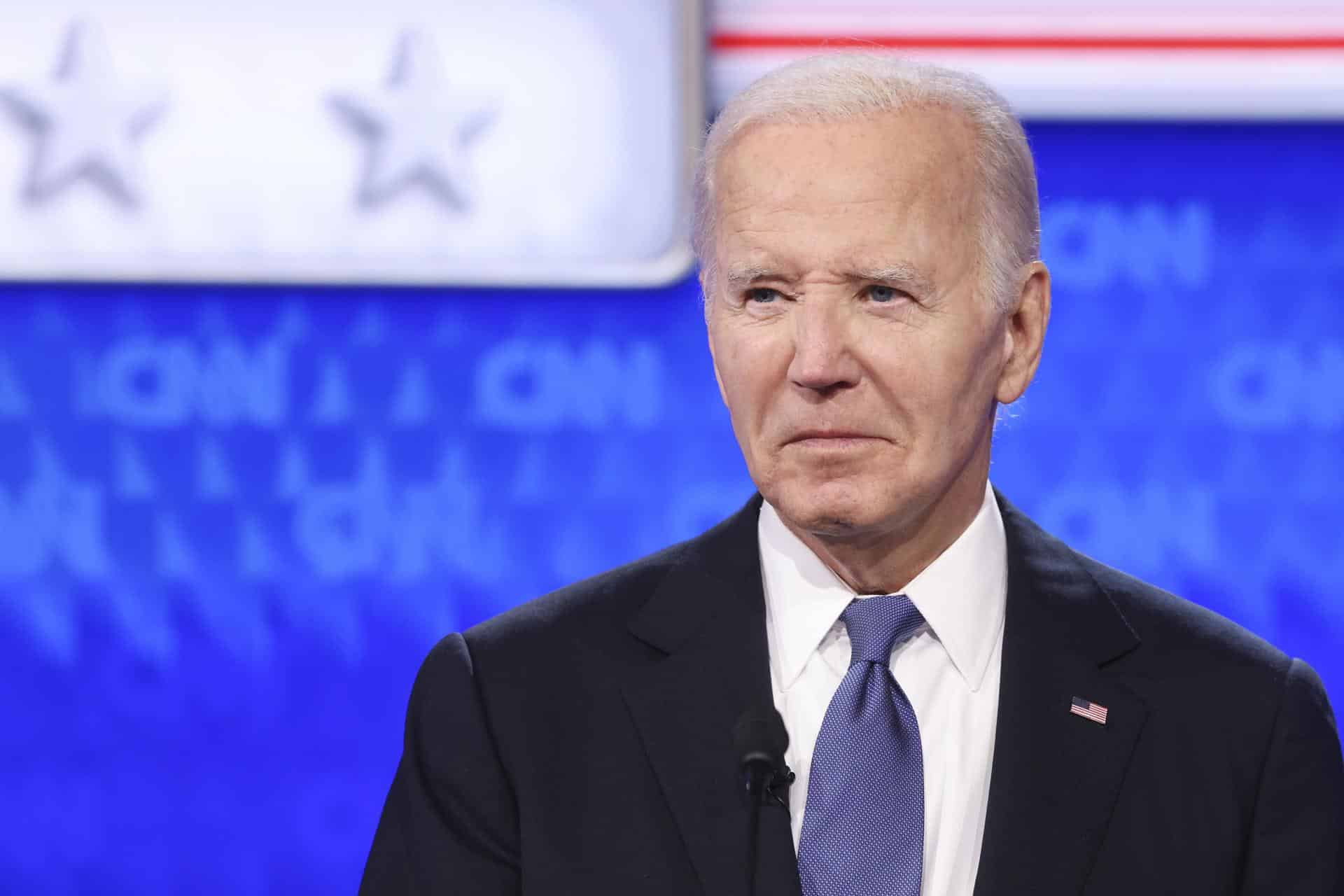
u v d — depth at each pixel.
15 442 11.09
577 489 11.12
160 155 10.90
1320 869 4.77
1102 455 11.05
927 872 4.65
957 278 4.57
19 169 10.88
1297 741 4.90
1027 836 4.62
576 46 10.84
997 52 10.84
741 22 10.88
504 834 4.96
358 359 11.11
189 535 11.14
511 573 11.13
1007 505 5.56
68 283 11.02
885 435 4.55
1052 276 11.04
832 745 4.71
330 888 11.24
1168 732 4.87
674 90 10.78
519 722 5.07
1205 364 11.05
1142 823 4.72
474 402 11.11
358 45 10.89
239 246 10.89
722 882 4.59
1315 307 11.03
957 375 4.59
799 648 4.98
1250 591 11.02
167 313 11.10
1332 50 10.81
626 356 11.09
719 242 4.71
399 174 10.89
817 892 4.54
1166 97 10.86
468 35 10.88
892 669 4.96
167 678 11.18
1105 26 10.86
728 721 4.89
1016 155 4.84
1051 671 4.93
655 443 11.09
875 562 4.96
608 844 4.80
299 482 11.13
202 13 10.88
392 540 11.13
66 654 11.16
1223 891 4.68
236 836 11.22
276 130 10.90
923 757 4.73
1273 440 11.03
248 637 11.18
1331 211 11.02
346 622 11.18
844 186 4.46
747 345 4.60
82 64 10.88
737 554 5.32
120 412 11.11
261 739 11.20
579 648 5.21
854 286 4.50
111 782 11.20
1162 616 5.24
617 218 10.88
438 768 5.09
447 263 10.88
